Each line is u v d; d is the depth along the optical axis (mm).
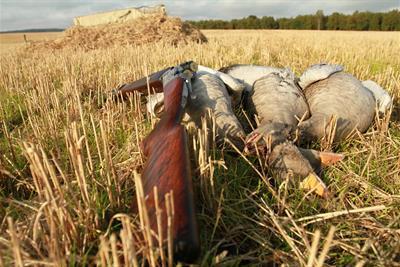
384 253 610
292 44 4234
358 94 1066
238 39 5273
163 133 661
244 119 1103
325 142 951
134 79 1797
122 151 1009
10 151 996
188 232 443
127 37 4699
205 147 802
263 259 628
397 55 3225
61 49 4734
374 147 937
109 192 710
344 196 786
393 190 825
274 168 775
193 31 5086
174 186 506
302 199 714
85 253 604
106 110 1280
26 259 536
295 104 1020
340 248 649
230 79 1159
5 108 1484
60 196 597
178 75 973
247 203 771
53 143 1034
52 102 1396
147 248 502
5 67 2658
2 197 796
